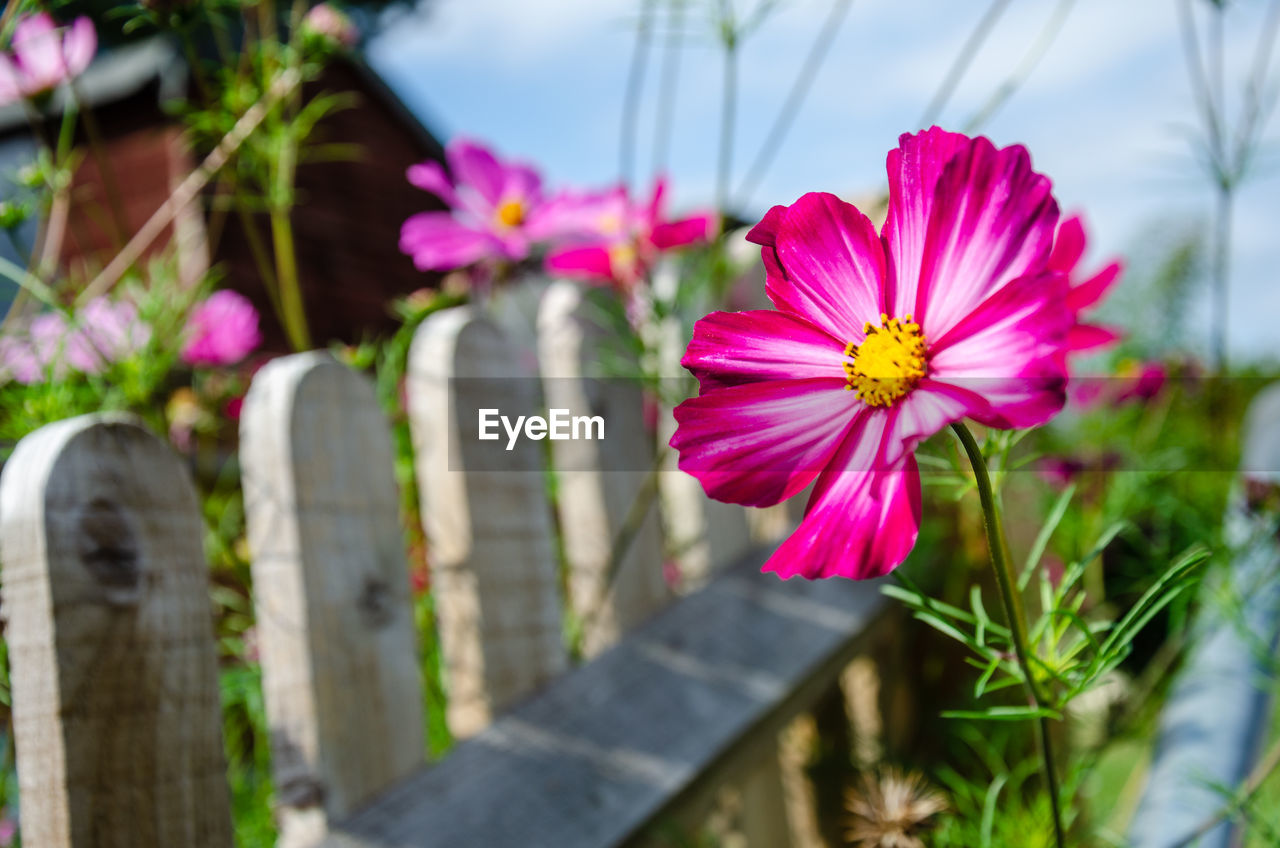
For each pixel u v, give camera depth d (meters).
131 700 0.39
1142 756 0.68
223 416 0.70
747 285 0.70
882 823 0.45
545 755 0.55
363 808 0.49
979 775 0.67
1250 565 0.54
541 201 0.81
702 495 0.69
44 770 0.38
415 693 0.52
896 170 0.25
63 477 0.38
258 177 0.62
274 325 2.35
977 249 0.24
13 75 0.58
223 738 0.42
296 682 0.48
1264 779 0.41
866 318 0.25
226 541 0.63
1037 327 0.23
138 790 0.39
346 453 0.51
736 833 0.71
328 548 0.49
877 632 0.74
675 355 0.69
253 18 0.63
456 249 0.77
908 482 0.25
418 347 0.58
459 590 0.57
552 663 0.58
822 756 0.78
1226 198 0.57
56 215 0.58
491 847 0.51
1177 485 0.77
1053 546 0.74
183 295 0.61
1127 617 0.28
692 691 0.61
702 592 0.65
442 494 0.57
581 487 0.66
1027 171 0.24
